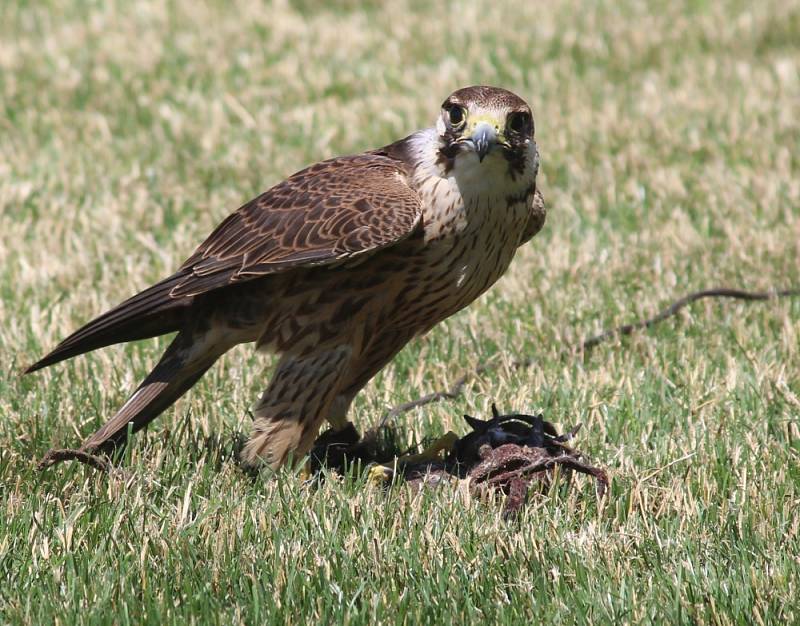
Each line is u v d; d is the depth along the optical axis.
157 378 9.70
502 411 10.54
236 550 7.80
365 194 9.18
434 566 7.61
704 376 11.11
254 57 22.95
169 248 14.67
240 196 16.69
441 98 20.77
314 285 9.25
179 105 20.58
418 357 11.91
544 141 18.78
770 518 8.33
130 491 8.75
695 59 23.11
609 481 8.84
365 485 9.04
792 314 12.65
